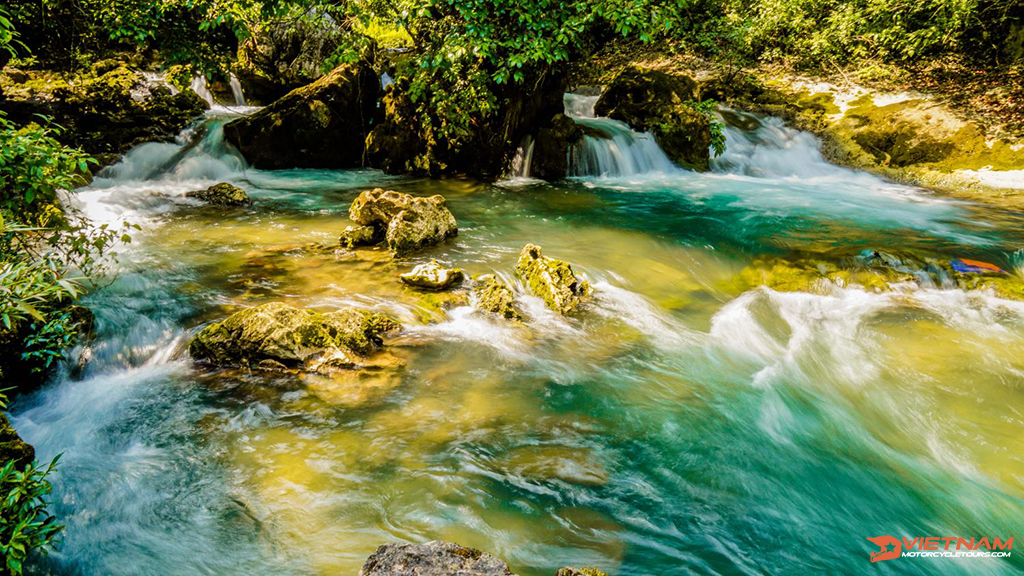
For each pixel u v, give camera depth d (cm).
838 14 1417
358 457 356
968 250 699
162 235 713
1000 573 296
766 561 300
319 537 297
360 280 592
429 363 462
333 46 1402
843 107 1269
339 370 443
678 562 295
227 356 448
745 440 395
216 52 991
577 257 695
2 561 238
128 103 1066
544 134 1074
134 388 421
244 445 365
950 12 1236
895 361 499
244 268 613
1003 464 379
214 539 297
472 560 224
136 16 823
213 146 1077
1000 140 1050
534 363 473
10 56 1023
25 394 408
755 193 1009
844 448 393
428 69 1002
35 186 374
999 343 521
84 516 312
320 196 932
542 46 802
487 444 374
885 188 1051
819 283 634
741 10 1555
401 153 1095
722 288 647
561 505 327
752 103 1356
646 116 1220
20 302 271
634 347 509
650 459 371
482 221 824
